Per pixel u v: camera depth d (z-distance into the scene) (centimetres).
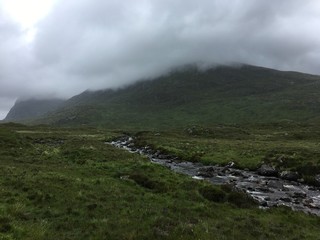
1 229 1833
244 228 2353
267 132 16175
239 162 6650
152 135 13850
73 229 2056
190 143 10081
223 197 3253
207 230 2109
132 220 2248
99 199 2781
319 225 2772
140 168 4431
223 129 16150
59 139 10744
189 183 3606
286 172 5553
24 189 2814
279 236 2281
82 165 4578
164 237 1908
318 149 8000
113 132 17625
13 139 6638
